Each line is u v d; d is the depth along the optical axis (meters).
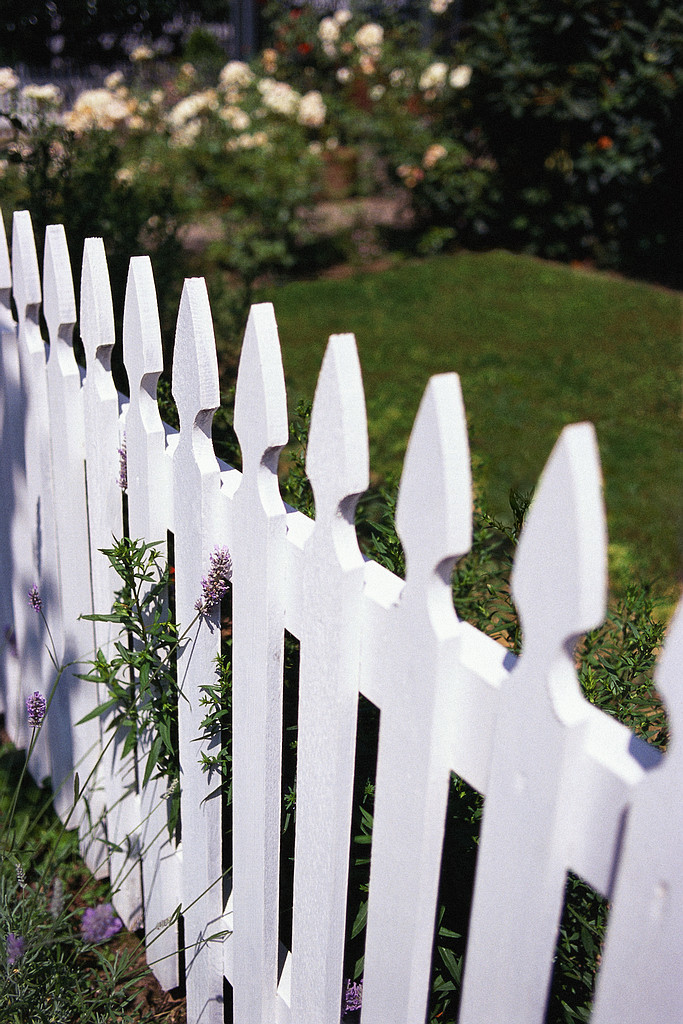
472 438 4.65
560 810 0.88
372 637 1.10
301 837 1.28
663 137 7.65
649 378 5.54
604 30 7.60
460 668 0.99
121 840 2.01
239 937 1.54
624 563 3.48
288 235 7.88
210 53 9.29
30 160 3.16
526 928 0.94
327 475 1.08
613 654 1.78
